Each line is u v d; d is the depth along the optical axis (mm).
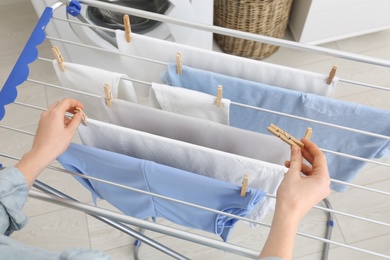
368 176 1551
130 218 722
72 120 668
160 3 1364
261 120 865
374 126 769
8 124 1713
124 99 854
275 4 1540
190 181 679
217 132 732
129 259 1434
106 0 1398
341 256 1410
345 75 1804
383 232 1440
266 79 796
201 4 1402
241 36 772
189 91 744
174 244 1451
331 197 1511
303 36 1764
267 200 770
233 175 724
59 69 786
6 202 553
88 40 1454
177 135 779
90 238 1471
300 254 1414
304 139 636
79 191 1564
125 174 751
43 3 1294
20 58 741
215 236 1463
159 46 806
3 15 2021
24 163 594
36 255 410
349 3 1591
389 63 727
